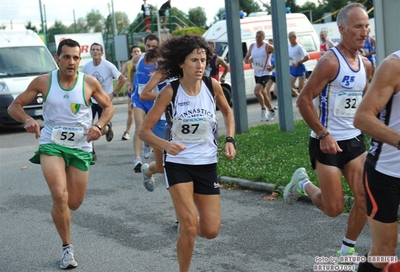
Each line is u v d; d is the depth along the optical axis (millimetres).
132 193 13578
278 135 18781
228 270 8445
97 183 14867
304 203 11617
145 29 49125
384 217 6113
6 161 19172
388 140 5688
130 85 19250
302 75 28062
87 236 10492
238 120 20375
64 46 8867
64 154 8992
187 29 44750
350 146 7867
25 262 9297
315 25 46312
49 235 10688
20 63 27281
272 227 10305
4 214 12383
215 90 7766
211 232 7473
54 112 8961
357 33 7656
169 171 7434
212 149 7609
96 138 9047
